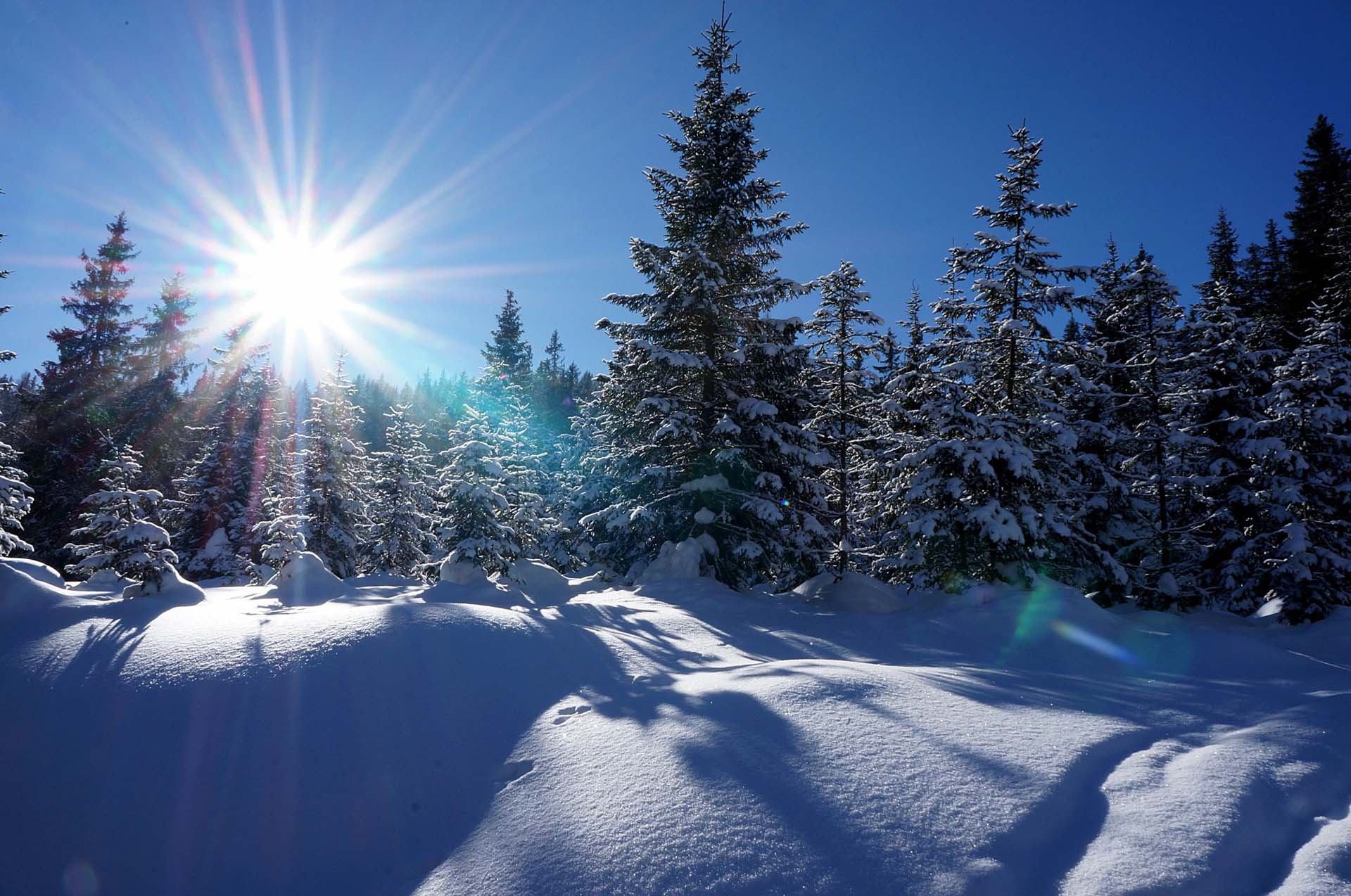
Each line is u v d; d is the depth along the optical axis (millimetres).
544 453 33312
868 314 21906
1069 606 12367
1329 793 4633
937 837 3912
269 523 21078
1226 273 36031
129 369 39344
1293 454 17938
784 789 4547
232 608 9773
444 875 4184
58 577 10875
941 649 10711
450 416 48219
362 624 8102
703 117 19922
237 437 27531
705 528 18172
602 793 4770
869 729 5629
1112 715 6500
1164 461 21516
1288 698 7461
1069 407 22625
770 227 19500
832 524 21422
